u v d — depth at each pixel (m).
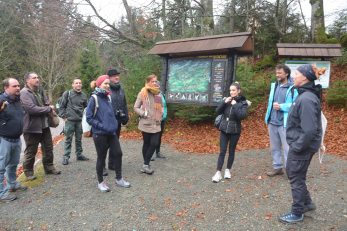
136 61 12.29
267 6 18.91
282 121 5.55
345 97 10.65
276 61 15.81
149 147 6.08
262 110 11.73
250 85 11.66
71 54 27.58
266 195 4.94
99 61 19.73
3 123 4.86
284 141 5.54
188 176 5.97
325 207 4.45
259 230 3.90
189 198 4.93
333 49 9.25
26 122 5.60
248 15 18.16
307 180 5.55
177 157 7.41
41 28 16.91
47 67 27.61
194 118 10.45
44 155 6.09
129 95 11.36
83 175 6.11
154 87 6.00
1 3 22.25
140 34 13.95
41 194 5.21
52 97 28.62
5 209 4.68
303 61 9.32
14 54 26.52
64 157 6.85
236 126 5.56
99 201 4.89
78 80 6.86
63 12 13.45
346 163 6.51
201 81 8.71
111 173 6.20
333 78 12.82
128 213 4.47
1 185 4.96
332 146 7.84
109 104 5.21
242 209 4.49
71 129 6.84
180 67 9.15
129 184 5.46
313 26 15.36
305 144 3.71
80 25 13.69
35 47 27.08
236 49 8.05
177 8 14.52
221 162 5.67
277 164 5.77
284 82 5.59
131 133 10.34
